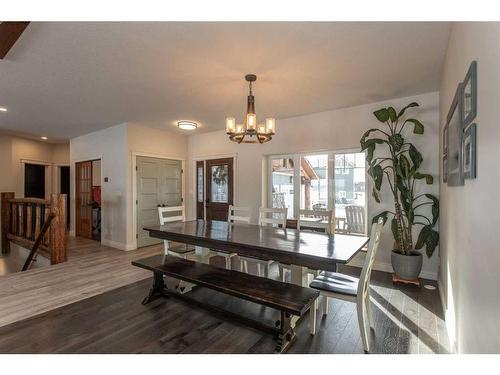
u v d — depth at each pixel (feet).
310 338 6.75
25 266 13.62
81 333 6.90
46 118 14.62
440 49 7.44
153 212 17.26
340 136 13.09
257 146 16.02
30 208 15.52
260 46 7.25
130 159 16.01
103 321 7.52
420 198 11.01
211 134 18.25
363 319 6.25
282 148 14.99
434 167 10.69
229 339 6.70
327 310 8.04
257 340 6.66
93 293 9.42
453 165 6.20
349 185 13.16
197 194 19.25
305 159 14.58
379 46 7.27
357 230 12.90
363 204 12.75
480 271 3.97
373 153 11.76
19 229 16.43
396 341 6.58
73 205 20.34
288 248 7.00
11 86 10.02
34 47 7.21
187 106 12.57
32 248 13.66
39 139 21.12
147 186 16.94
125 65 8.33
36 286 10.03
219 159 17.95
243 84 9.88
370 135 12.22
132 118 14.73
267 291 6.56
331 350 6.25
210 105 12.41
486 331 3.67
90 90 10.48
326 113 13.51
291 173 15.08
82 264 12.92
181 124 14.73
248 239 8.12
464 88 4.91
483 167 3.80
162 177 17.85
